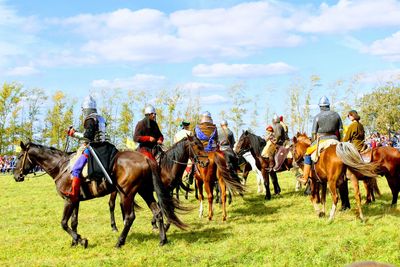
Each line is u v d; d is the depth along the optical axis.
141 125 10.27
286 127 16.75
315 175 11.20
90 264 7.81
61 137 59.00
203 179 11.81
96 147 9.17
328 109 10.97
